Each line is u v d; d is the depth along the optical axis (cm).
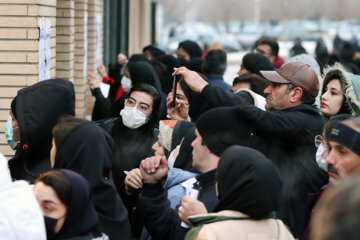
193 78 655
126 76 1115
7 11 842
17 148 606
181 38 5606
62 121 502
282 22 10406
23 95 561
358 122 481
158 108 736
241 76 895
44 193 435
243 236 430
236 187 434
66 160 487
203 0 10694
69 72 1153
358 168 475
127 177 618
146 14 3052
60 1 1138
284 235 445
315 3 10575
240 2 10800
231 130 501
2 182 471
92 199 461
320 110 703
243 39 7256
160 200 525
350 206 273
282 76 643
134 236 622
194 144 514
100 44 1630
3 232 403
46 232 438
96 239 458
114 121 758
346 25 9588
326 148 536
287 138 620
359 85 674
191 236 437
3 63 849
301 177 618
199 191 512
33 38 848
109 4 2045
